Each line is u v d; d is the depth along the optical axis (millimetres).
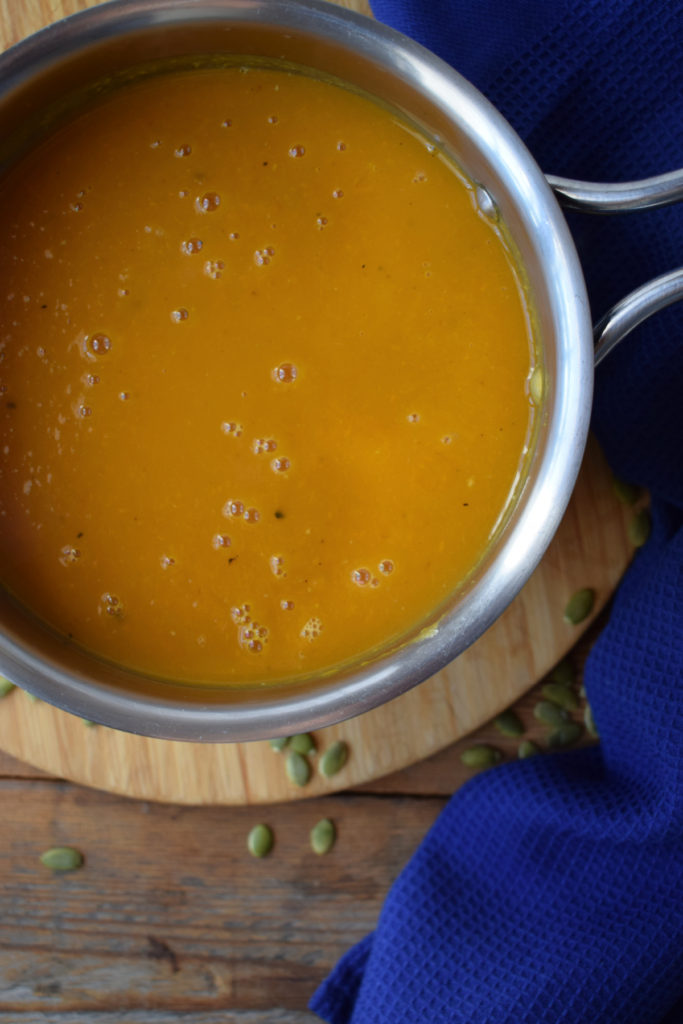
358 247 447
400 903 499
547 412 432
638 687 488
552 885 496
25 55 427
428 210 448
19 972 518
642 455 496
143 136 448
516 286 447
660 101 479
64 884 520
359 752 507
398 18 480
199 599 445
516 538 426
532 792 498
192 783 506
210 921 520
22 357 445
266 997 518
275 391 446
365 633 446
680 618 483
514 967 489
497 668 507
